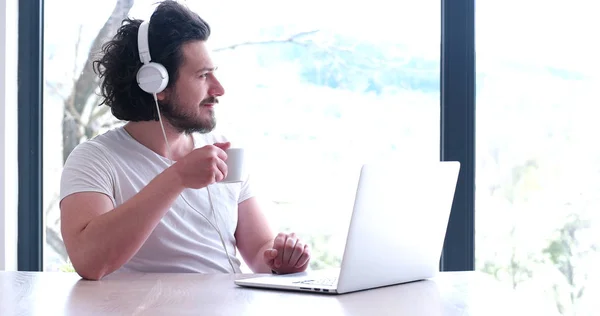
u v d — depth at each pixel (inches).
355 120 96.0
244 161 60.1
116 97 71.8
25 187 98.7
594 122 92.7
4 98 95.6
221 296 47.2
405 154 95.2
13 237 97.7
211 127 72.7
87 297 47.0
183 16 70.8
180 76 69.9
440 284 53.5
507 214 94.0
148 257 69.1
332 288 47.9
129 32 71.9
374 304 44.4
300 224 97.0
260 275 58.7
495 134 93.7
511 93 93.2
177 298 46.4
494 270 94.7
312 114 96.7
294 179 97.0
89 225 58.9
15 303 44.9
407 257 52.7
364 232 47.7
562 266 94.0
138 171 70.0
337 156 96.4
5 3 95.7
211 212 72.9
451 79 91.9
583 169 93.1
